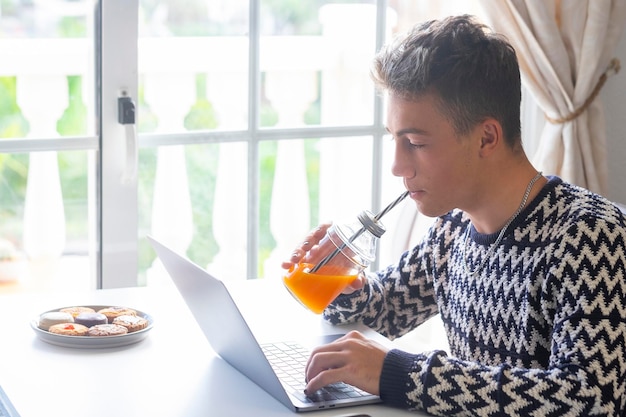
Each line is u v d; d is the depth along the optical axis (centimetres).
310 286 142
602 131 261
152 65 245
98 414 121
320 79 266
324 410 125
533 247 135
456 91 131
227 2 250
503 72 133
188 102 251
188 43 248
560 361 121
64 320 151
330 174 274
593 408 117
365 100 273
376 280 165
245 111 259
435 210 138
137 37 236
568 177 256
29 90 234
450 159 133
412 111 132
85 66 237
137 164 243
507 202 139
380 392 127
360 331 158
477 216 143
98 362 140
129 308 162
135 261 247
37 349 144
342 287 144
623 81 278
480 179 137
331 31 264
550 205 136
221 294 127
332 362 129
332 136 271
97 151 241
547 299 130
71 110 238
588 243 128
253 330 156
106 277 245
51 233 244
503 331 139
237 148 260
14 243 243
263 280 188
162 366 140
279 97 262
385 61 137
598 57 253
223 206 262
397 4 265
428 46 132
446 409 123
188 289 143
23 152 237
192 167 256
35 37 232
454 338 151
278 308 169
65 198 243
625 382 122
